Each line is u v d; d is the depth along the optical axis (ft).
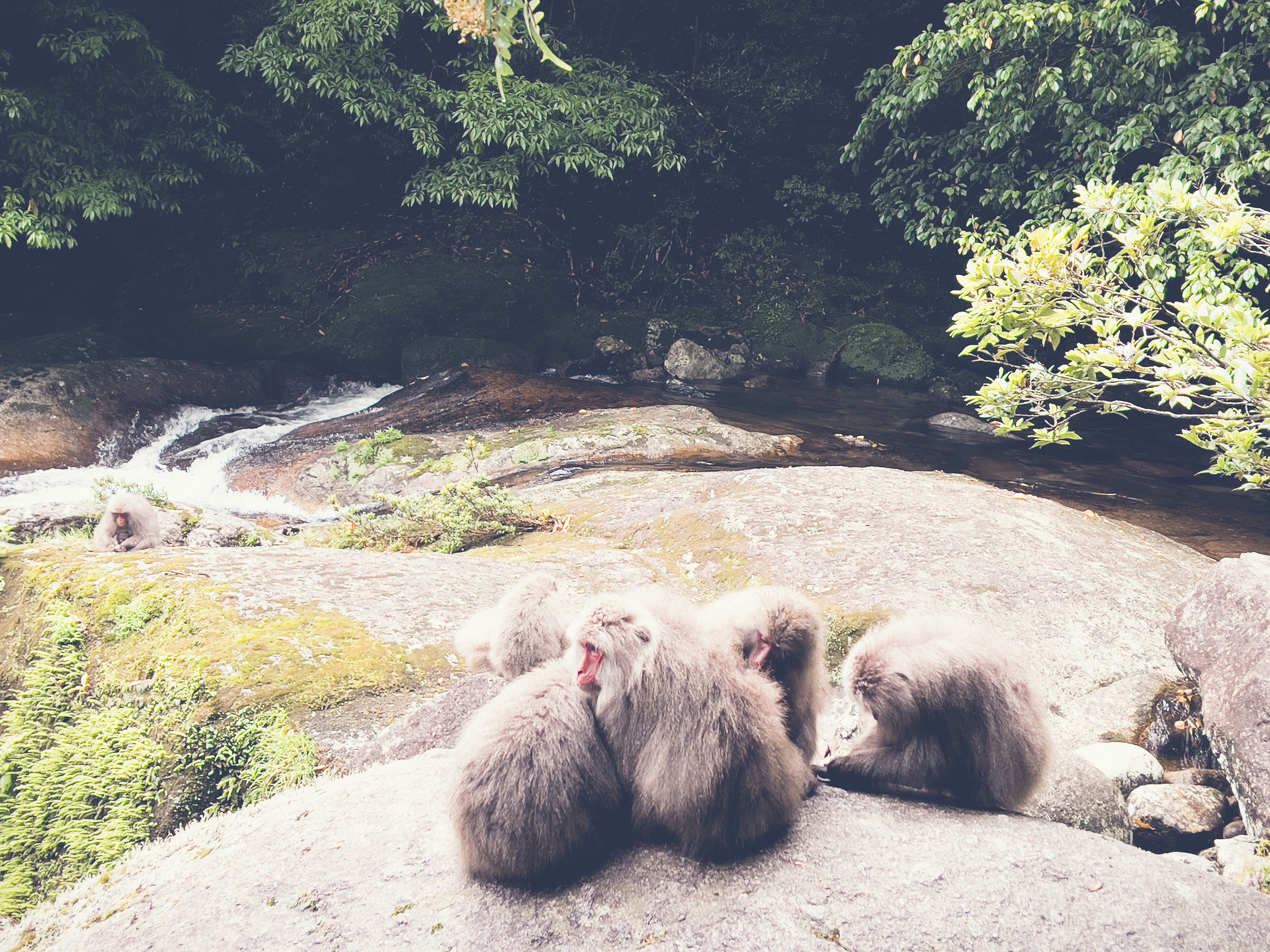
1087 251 18.15
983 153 63.31
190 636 19.97
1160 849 17.31
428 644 20.30
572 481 41.98
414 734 17.33
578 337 73.05
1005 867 10.32
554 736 10.04
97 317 76.13
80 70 64.95
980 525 27.66
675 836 10.50
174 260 77.87
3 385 51.47
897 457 50.90
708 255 88.12
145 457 52.13
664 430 49.73
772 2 92.73
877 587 23.53
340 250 76.07
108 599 21.65
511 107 68.74
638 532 30.37
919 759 11.87
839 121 92.17
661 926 9.61
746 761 10.17
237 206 81.71
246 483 48.08
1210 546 36.94
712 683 10.21
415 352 65.36
